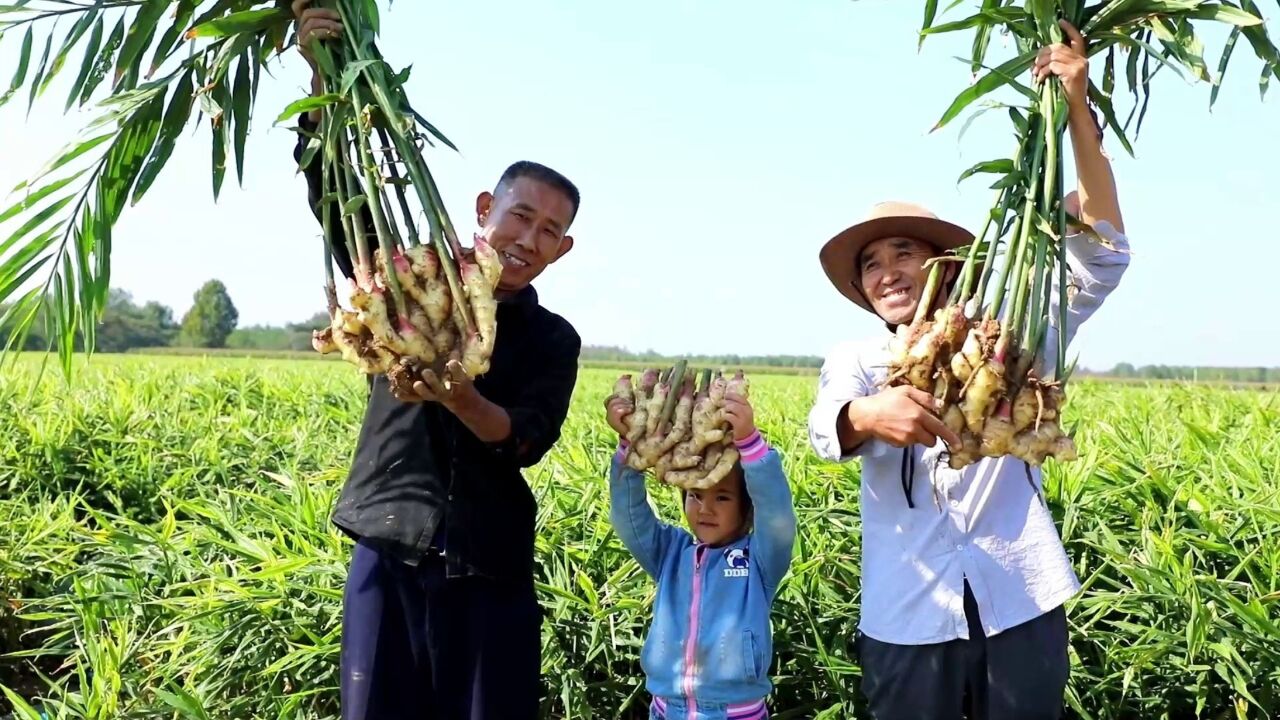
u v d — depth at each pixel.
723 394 2.80
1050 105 2.49
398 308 2.39
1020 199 2.50
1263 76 2.74
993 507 2.76
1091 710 3.78
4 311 3.19
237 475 6.66
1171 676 3.77
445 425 2.84
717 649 2.91
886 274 2.89
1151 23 2.62
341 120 2.52
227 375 12.44
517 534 2.91
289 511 4.71
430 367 2.42
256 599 3.98
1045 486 4.42
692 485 2.82
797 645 3.79
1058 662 2.72
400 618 2.83
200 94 2.81
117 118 2.84
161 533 5.02
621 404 2.88
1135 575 3.78
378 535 2.81
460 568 2.78
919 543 2.77
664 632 3.01
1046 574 2.72
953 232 2.79
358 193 2.65
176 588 4.29
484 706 2.81
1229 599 3.60
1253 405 7.43
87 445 6.85
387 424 2.89
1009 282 2.60
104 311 3.22
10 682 4.63
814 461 5.36
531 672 2.91
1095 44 2.71
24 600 4.82
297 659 3.70
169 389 11.18
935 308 2.85
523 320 2.96
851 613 3.89
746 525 3.06
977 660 2.74
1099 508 4.43
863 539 2.93
